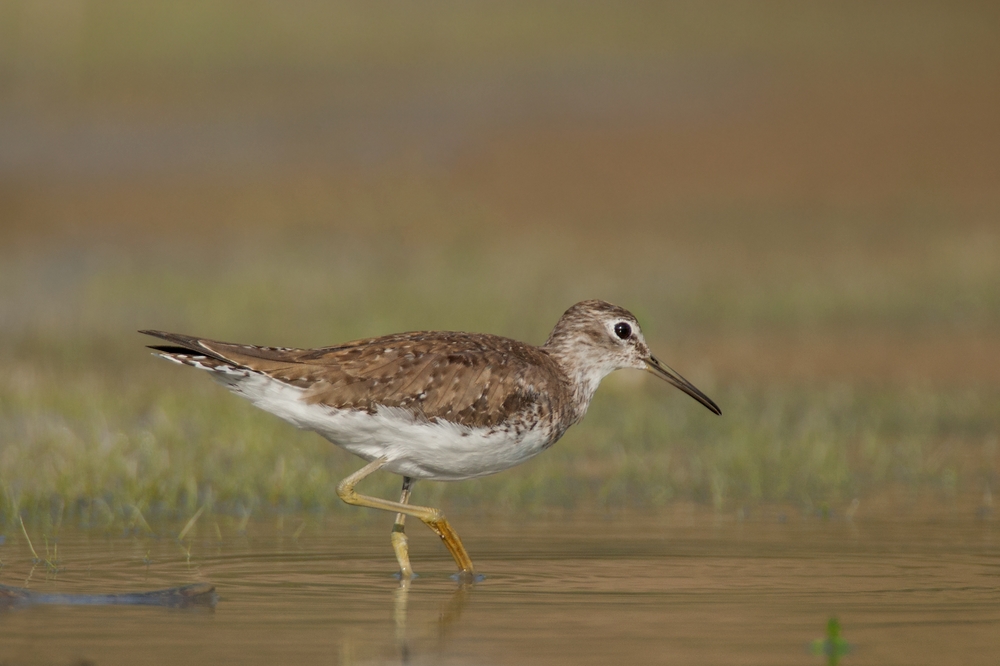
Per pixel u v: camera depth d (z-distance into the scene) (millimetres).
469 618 7645
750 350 20906
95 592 8211
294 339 20141
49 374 17312
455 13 57031
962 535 10406
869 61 49125
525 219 34500
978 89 44219
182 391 16438
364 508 11711
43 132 42812
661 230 32500
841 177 36969
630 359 10617
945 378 18812
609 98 45688
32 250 30641
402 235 32750
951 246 28875
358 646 7016
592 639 7164
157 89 47500
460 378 9398
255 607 7902
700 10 57656
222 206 35938
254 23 54344
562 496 12344
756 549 9859
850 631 7332
